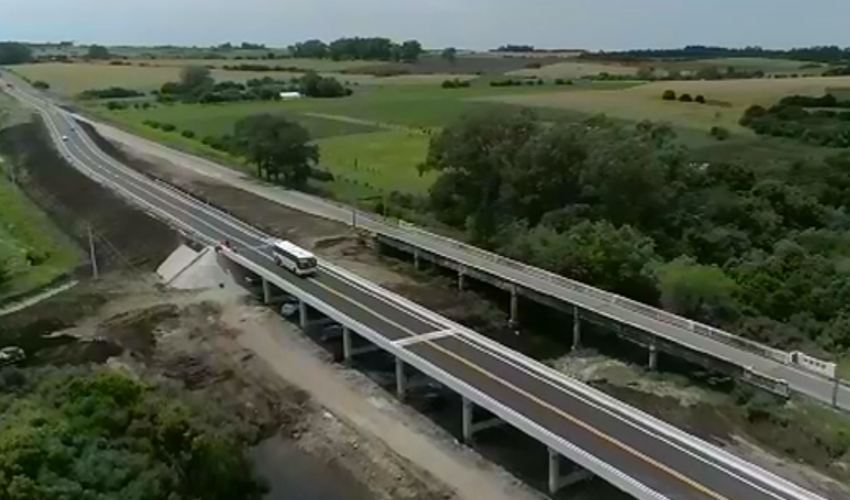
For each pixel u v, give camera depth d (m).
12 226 126.69
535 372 64.38
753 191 114.69
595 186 105.81
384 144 180.00
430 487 58.53
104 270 107.38
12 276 102.75
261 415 69.44
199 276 99.12
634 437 54.28
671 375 75.50
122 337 85.06
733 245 98.75
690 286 82.69
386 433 65.94
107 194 132.25
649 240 94.50
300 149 148.00
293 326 87.50
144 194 132.50
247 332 86.50
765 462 60.81
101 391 54.41
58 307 91.88
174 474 51.09
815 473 59.00
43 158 163.75
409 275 101.75
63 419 50.59
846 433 61.00
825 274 87.44
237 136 171.50
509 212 111.56
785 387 63.59
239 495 56.91
